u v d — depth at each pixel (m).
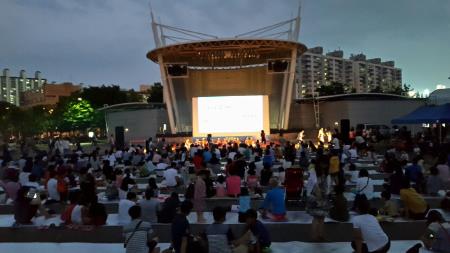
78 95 98.56
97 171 19.98
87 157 22.72
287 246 10.44
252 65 64.75
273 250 10.09
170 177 16.44
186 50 54.62
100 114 85.88
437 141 27.47
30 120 102.06
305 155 19.80
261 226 8.85
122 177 14.96
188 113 59.44
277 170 18.61
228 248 7.62
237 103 39.44
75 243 11.30
